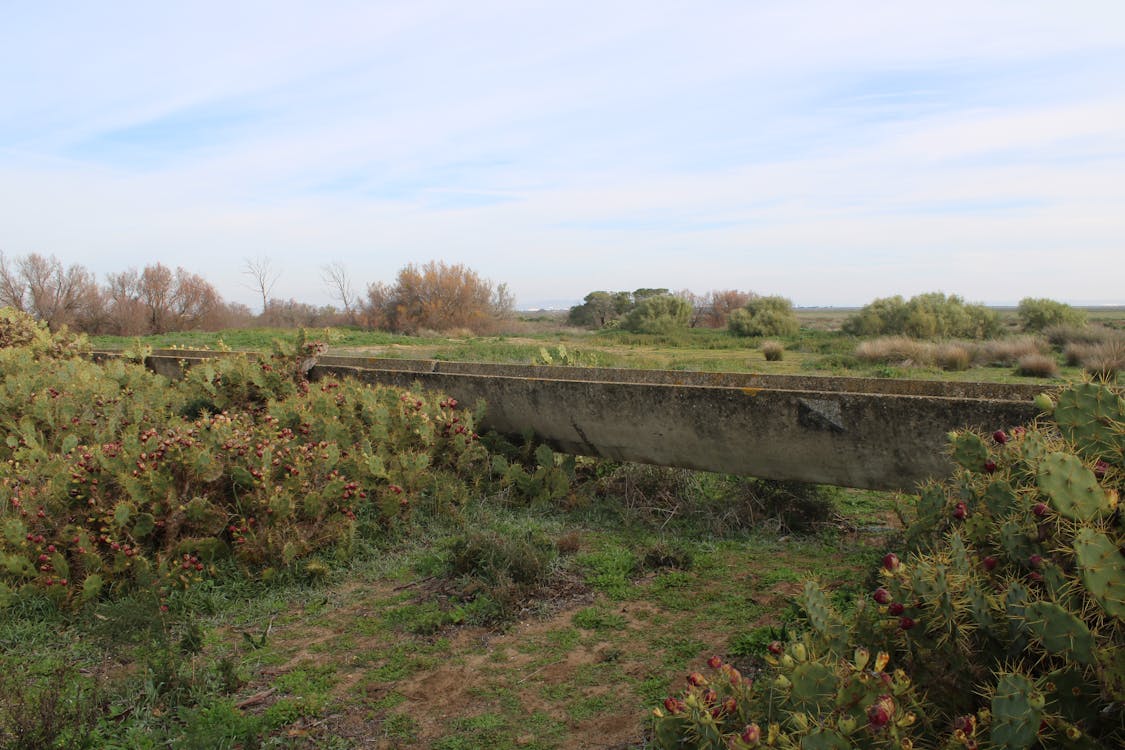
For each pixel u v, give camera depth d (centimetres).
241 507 482
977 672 207
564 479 573
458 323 4428
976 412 415
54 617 403
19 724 280
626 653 344
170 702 312
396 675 336
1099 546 187
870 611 285
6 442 655
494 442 634
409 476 542
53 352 1179
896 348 1981
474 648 359
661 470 573
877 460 453
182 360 965
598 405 574
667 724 229
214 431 519
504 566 428
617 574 434
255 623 399
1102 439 234
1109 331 2312
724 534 496
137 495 446
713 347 2962
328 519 487
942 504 296
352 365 816
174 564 438
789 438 483
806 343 2797
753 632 351
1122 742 180
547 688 318
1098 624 190
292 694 322
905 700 195
